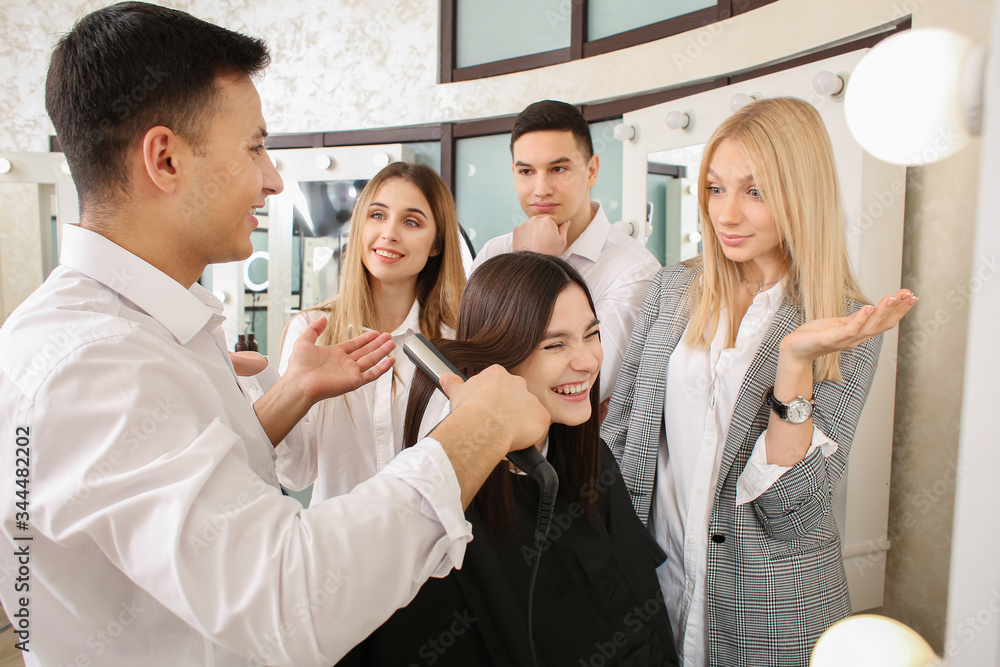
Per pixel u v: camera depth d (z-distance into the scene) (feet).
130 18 1.80
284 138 8.48
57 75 1.84
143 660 1.74
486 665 2.23
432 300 4.08
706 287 3.37
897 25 4.33
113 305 1.84
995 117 0.95
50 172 7.96
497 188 7.55
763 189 3.04
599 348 2.51
